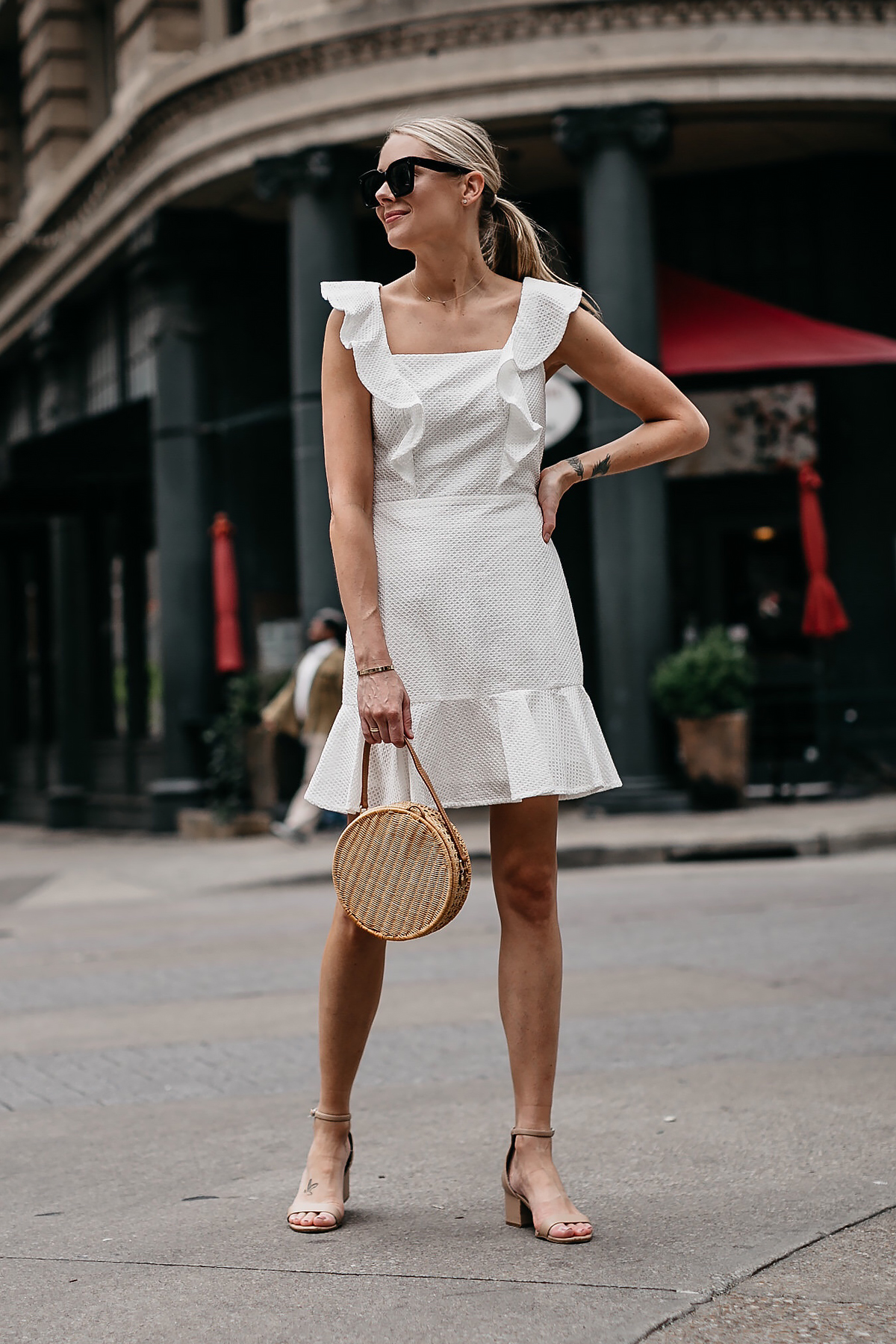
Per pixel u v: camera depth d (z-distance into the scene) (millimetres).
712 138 13750
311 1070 4832
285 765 14125
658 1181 3387
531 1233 3002
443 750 2949
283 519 15312
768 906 8172
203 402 14938
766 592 14617
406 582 2943
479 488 2965
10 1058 5164
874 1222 3023
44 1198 3482
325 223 13219
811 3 12609
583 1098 4250
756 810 12789
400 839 2807
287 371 15359
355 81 12938
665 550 12859
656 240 13883
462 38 12695
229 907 9656
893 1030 5070
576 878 10102
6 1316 2656
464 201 2971
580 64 12602
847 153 14398
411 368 2959
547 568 3023
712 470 14375
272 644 14812
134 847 14039
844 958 6500
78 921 9320
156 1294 2725
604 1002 5758
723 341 13398
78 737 18062
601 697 13414
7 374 21078
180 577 14867
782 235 14688
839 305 14539
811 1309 2549
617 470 3096
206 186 14078
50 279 17594
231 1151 3850
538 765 2906
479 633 2938
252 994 6289
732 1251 2854
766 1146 3656
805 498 13062
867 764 14094
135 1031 5582
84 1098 4555
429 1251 2898
